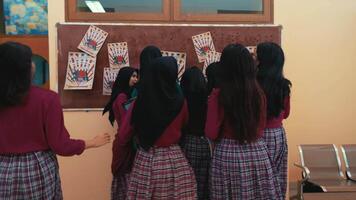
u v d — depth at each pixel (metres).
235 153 2.45
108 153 3.51
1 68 1.93
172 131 2.43
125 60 3.49
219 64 2.48
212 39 3.59
